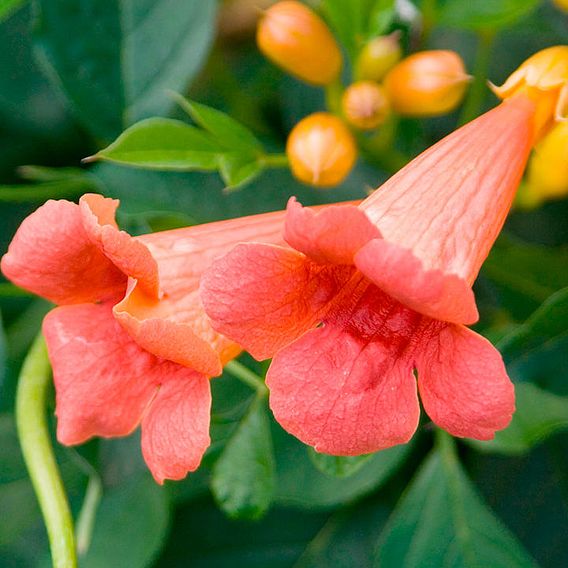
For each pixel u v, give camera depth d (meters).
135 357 0.47
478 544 0.52
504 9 0.51
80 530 0.51
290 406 0.45
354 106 0.50
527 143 0.47
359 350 0.46
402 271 0.44
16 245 0.47
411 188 0.46
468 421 0.45
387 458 0.52
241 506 0.50
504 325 0.53
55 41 0.53
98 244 0.46
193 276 0.47
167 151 0.50
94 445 0.51
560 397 0.50
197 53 0.53
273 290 0.45
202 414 0.46
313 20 0.50
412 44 0.53
